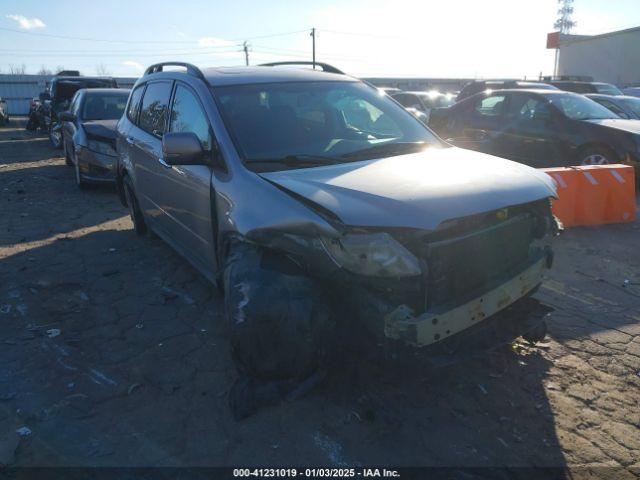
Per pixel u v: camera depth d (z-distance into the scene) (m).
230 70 4.33
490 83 15.02
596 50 37.41
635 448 2.68
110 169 8.73
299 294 2.75
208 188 3.56
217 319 4.04
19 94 45.84
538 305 3.38
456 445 2.68
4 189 9.27
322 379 2.91
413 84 43.22
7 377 3.27
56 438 2.72
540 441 2.72
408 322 2.57
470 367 3.34
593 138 8.20
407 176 3.01
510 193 2.95
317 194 2.81
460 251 2.78
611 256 5.54
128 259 5.41
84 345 3.66
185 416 2.90
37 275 4.96
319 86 4.19
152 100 5.14
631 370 3.36
